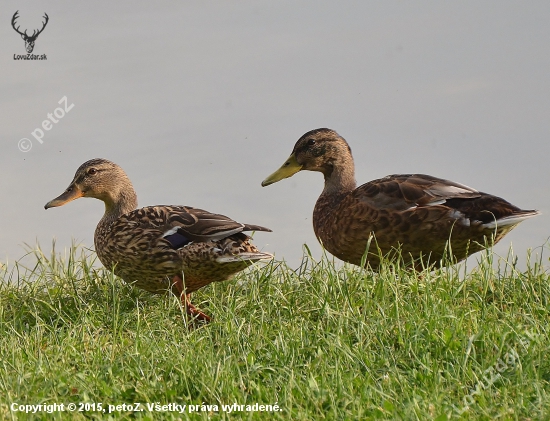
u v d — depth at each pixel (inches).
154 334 430.6
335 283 449.1
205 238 489.7
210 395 341.4
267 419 323.6
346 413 322.3
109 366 368.8
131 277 511.5
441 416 306.2
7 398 334.0
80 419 324.5
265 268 490.9
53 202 556.7
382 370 360.5
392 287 429.7
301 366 368.8
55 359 380.2
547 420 307.4
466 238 497.4
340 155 578.6
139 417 327.0
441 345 373.1
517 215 491.5
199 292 512.1
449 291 438.0
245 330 411.2
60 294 490.3
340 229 529.7
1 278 521.0
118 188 566.3
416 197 503.8
